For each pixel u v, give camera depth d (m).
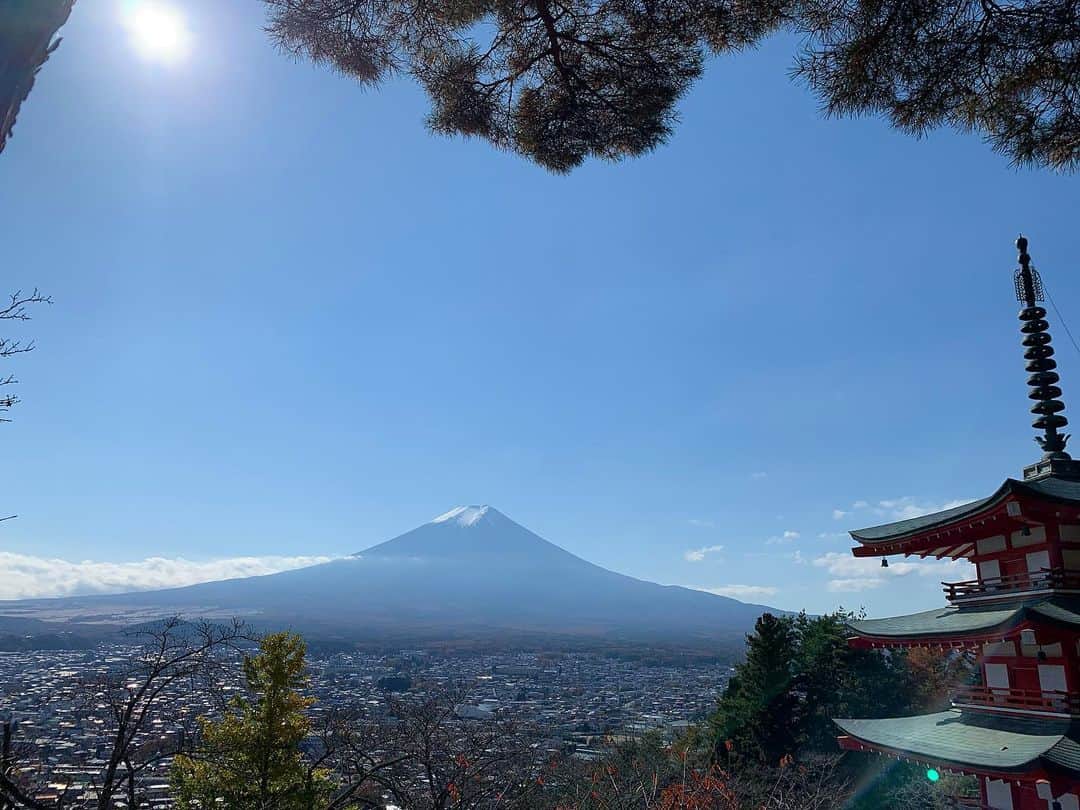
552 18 7.65
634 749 19.84
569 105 8.35
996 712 12.66
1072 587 11.57
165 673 11.23
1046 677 11.77
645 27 7.54
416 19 7.62
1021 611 10.93
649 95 8.05
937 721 13.99
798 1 6.93
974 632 12.05
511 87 8.48
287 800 11.46
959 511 12.94
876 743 13.98
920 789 24.58
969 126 7.02
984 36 6.33
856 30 6.51
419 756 11.88
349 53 7.71
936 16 6.27
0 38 3.07
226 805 11.23
